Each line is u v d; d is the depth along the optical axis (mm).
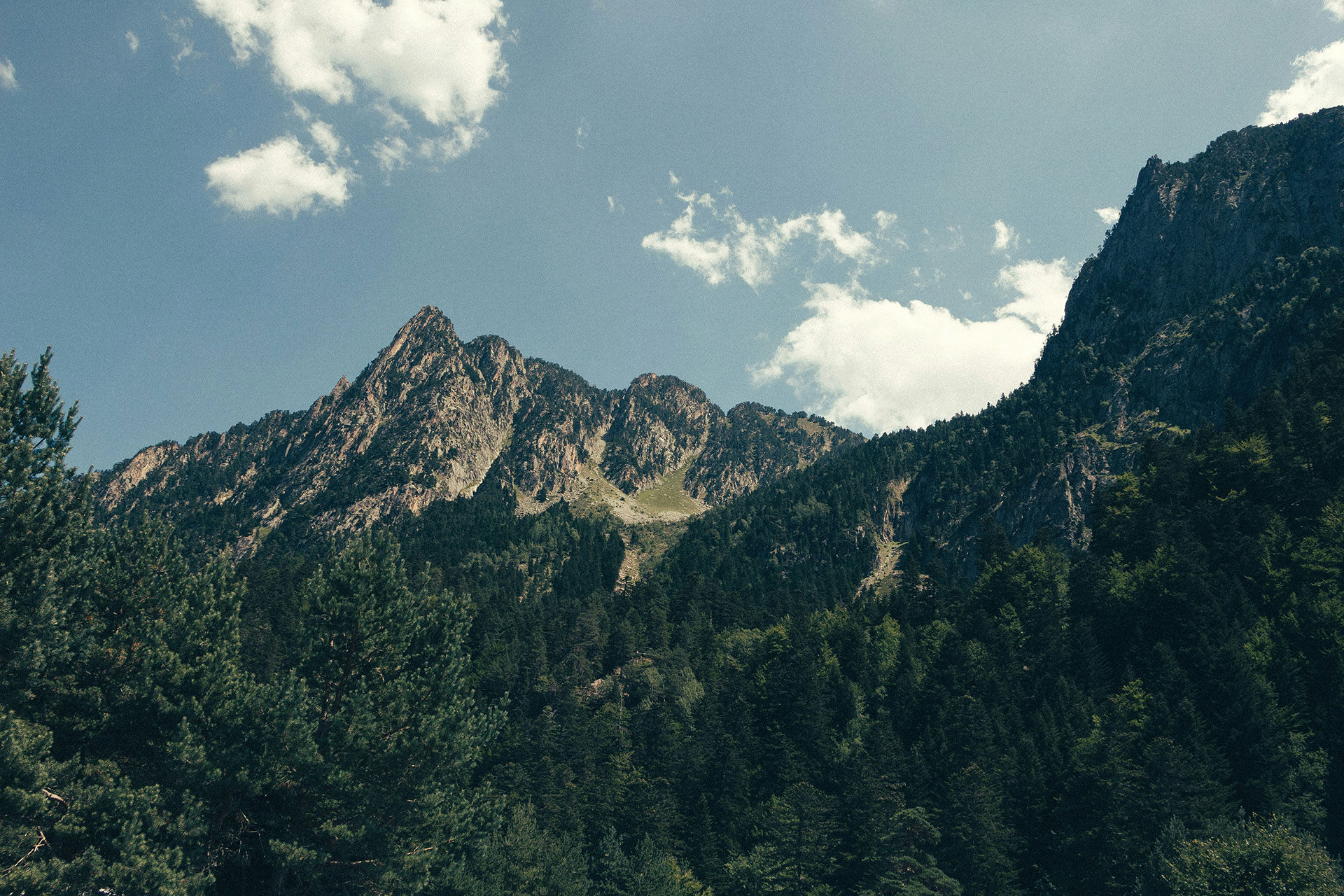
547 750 108000
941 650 106562
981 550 160250
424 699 39312
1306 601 82688
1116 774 64438
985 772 75875
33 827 31156
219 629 41719
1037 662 99875
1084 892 63750
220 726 35562
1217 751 67750
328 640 39312
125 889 30219
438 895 44469
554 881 70688
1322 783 63906
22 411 36094
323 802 35875
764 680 121188
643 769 100250
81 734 35812
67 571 36344
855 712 106875
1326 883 46562
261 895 37812
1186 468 124688
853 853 74375
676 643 166000
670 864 80500
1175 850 55500
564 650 157625
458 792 40656
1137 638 93062
